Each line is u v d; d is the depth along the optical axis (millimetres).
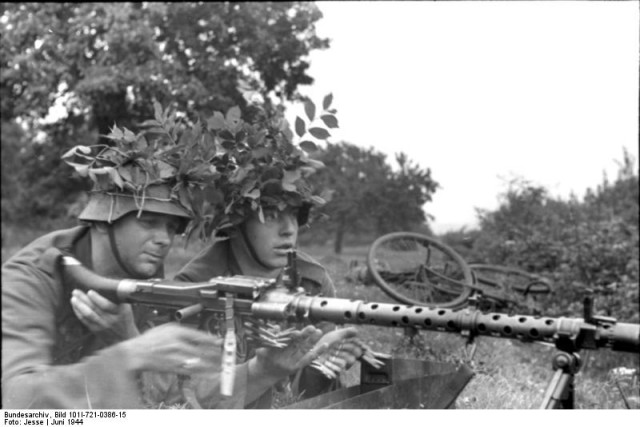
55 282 3297
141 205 3422
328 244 13664
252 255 4016
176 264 6789
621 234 10641
